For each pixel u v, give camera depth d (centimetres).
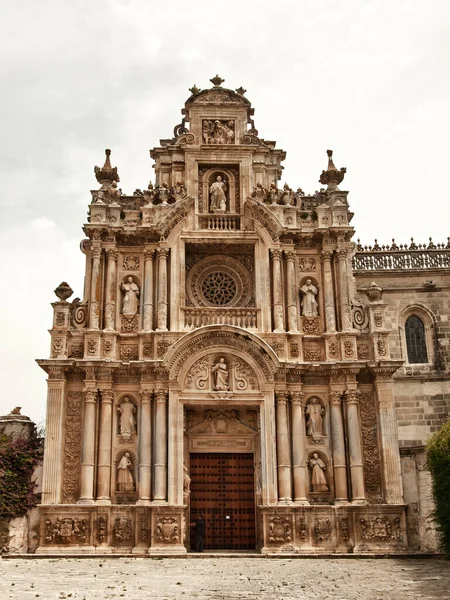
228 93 4562
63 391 3950
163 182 4416
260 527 3847
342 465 3941
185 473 3938
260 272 4209
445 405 4725
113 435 3966
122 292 4209
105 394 3969
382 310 4169
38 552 3675
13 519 3803
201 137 4459
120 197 4388
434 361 4834
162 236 4206
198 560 3506
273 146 4550
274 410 3962
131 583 2586
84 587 2469
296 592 2350
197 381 3988
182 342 3975
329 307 4184
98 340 4034
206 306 4300
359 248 5197
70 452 3922
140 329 4131
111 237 4225
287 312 4194
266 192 4384
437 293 4962
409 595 2295
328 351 4119
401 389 4756
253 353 4019
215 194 4362
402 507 3825
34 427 4219
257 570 3027
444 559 3581
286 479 3872
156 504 3775
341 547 3772
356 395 4034
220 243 4253
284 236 4278
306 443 4019
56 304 4075
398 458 3919
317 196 4484
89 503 3778
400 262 5103
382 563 3372
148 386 3981
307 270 4309
